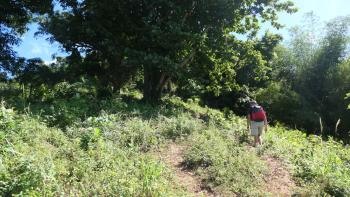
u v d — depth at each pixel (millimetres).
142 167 8922
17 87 23906
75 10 22812
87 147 9945
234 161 10164
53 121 12617
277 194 8930
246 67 38750
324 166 10219
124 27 22312
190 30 21609
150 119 14180
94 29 21500
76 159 9008
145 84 22609
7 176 6891
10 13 25328
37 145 9430
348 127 37562
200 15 22281
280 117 38375
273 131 18219
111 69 24344
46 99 17172
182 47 20812
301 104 39312
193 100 32344
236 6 21828
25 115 11797
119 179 8062
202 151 10750
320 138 15805
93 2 21656
